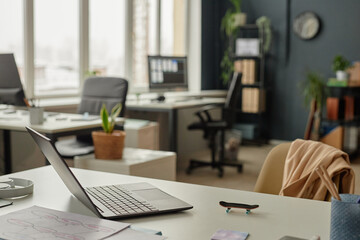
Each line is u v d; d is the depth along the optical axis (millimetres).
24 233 1118
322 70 6629
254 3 7055
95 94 4105
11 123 3346
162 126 6102
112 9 5781
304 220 1281
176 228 1211
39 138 1324
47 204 1396
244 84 7082
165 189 1584
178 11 6852
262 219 1285
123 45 5961
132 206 1344
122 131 3539
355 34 6383
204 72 7121
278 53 6926
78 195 1353
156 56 5406
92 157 3352
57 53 5109
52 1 5008
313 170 1631
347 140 6324
